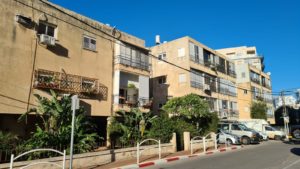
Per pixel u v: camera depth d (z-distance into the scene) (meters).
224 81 39.78
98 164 13.34
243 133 26.27
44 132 13.16
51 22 18.30
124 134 18.52
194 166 12.84
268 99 56.22
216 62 38.59
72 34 19.56
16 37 16.28
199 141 21.42
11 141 11.91
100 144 20.16
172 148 18.62
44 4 18.08
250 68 50.41
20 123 17.06
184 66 32.47
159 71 35.03
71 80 18.83
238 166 12.52
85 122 15.53
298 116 65.25
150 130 19.34
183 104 24.91
